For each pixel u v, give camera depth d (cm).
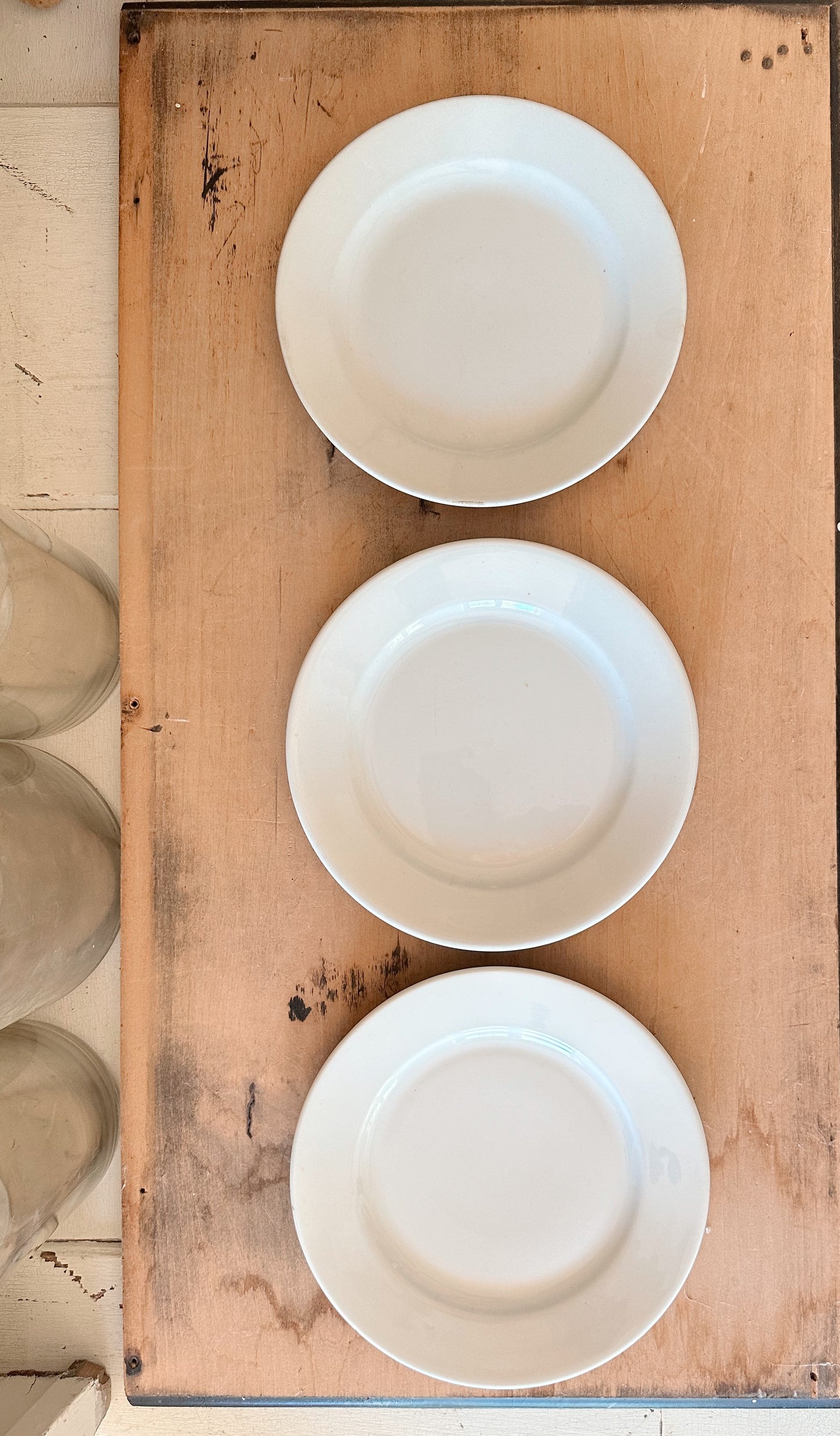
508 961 70
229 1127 70
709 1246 70
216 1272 70
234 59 70
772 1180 69
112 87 81
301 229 65
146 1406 75
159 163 70
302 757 64
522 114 65
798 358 70
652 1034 69
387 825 67
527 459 67
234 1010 70
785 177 70
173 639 70
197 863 70
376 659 68
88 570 80
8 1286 83
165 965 70
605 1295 66
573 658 67
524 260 67
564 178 66
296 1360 70
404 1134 68
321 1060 70
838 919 70
